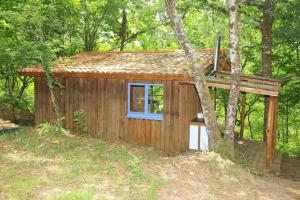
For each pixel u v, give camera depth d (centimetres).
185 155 887
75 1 1596
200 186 653
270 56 1406
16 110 1717
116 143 1079
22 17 1102
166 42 2423
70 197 534
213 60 1078
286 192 739
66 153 826
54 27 1308
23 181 610
